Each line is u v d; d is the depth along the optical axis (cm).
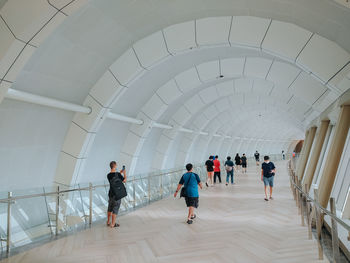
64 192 791
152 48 1066
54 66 884
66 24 772
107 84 1116
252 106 2927
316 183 1246
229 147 3931
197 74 1540
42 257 561
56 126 1091
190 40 1018
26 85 855
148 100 1616
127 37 1013
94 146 1380
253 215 906
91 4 752
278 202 1134
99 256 561
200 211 987
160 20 974
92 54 970
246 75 1455
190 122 2530
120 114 1454
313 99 1251
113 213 803
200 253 568
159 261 530
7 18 614
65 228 774
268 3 779
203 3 872
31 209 682
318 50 838
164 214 955
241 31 945
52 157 1148
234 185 1727
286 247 595
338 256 401
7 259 554
